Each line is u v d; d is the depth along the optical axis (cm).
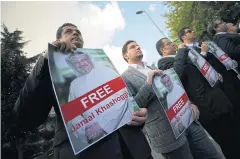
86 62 121
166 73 199
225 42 294
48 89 117
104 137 116
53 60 111
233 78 281
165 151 197
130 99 128
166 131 196
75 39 132
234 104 267
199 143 222
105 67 127
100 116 115
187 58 245
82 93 114
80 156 111
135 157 117
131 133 123
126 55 208
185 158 197
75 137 106
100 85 121
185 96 209
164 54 254
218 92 245
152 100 198
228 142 247
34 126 124
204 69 246
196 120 225
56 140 116
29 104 114
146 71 203
